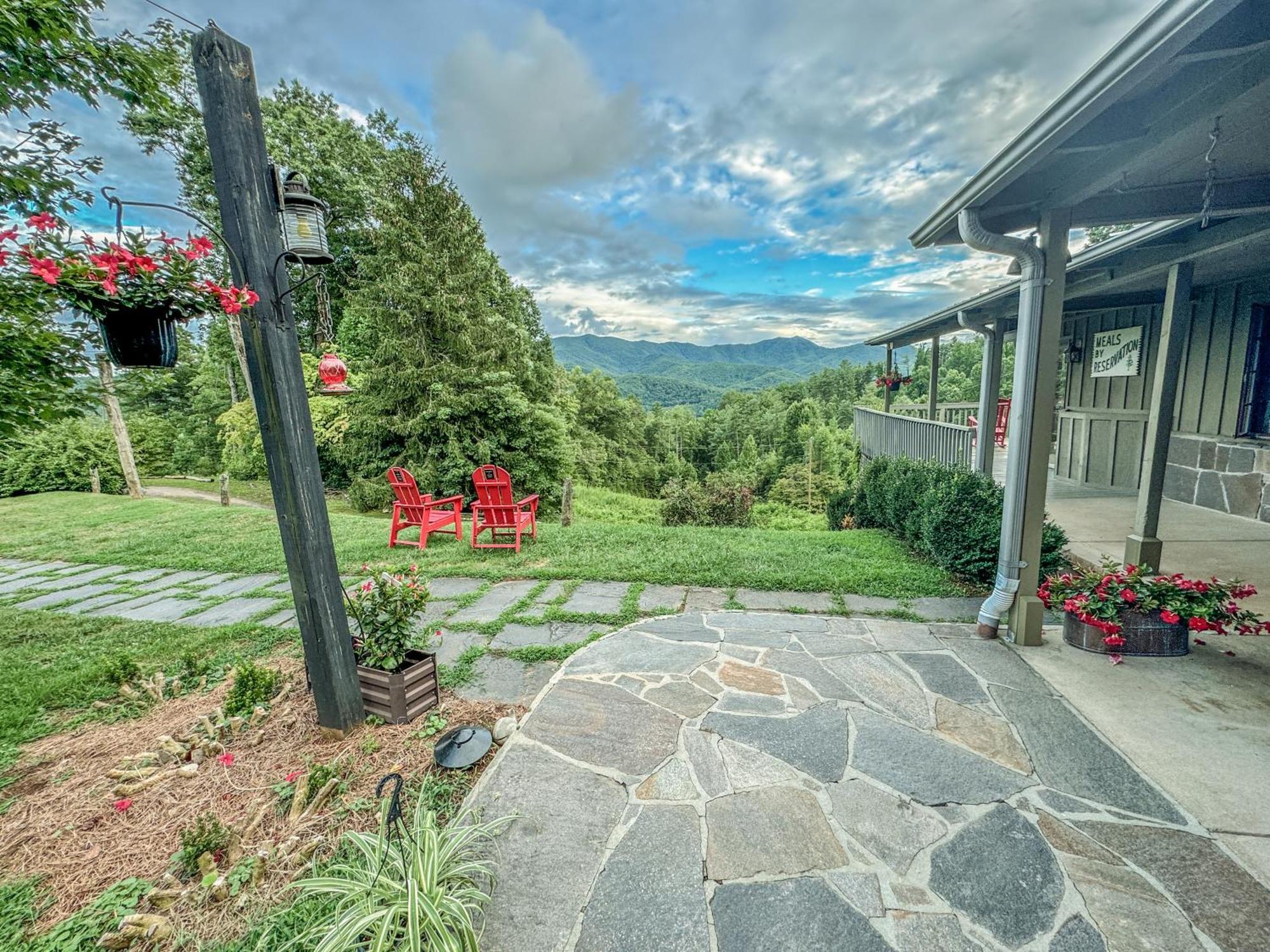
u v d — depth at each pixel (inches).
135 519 331.9
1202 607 114.8
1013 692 105.2
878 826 72.2
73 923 62.4
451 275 472.4
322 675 96.1
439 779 85.1
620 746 90.3
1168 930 56.8
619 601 165.2
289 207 86.6
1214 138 90.5
